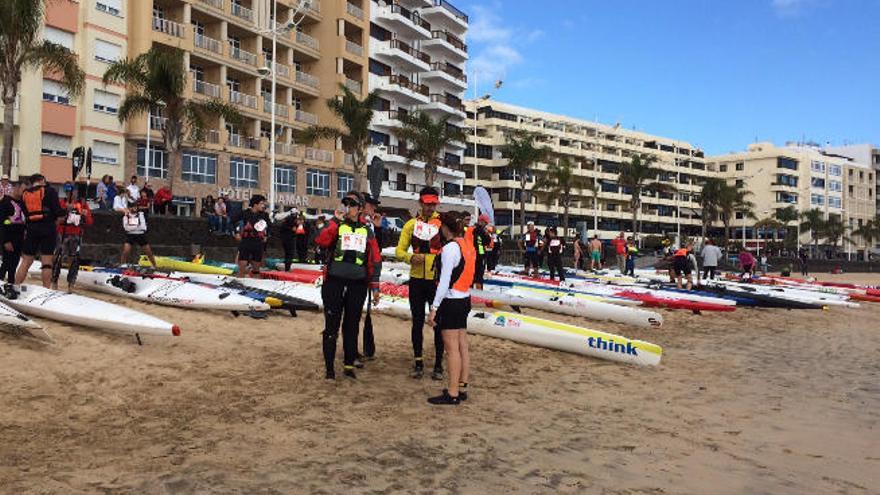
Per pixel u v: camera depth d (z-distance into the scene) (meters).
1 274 10.20
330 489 4.18
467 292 6.58
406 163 54.50
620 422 6.23
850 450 5.63
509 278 20.30
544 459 5.00
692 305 16.39
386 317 12.01
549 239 21.61
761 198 104.81
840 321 16.98
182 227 20.98
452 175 62.66
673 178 100.25
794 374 9.13
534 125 83.62
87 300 8.74
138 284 11.47
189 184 38.88
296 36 46.97
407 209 56.50
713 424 6.30
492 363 8.84
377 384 7.09
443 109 60.22
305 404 6.16
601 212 87.44
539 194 71.38
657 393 7.58
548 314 14.64
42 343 7.47
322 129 39.47
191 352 7.88
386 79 54.59
